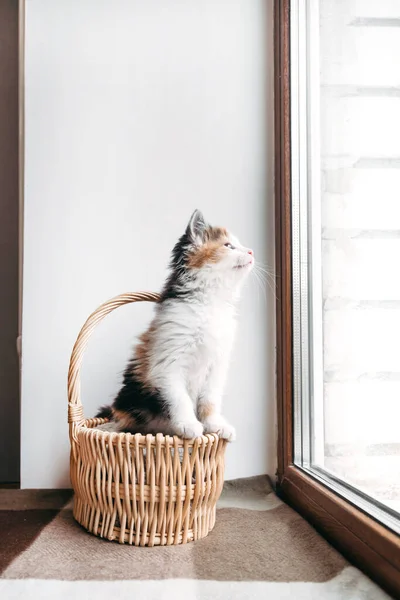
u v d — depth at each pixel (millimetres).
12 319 2303
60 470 1758
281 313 1761
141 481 1266
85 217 1804
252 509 1586
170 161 1836
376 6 1165
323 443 1527
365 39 1230
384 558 1025
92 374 1779
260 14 1890
